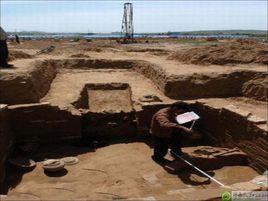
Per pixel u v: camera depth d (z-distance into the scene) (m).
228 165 8.62
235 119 9.16
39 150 9.96
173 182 7.64
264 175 5.68
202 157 8.45
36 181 7.83
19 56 17.27
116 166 8.62
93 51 25.34
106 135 11.14
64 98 11.98
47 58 18.16
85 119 11.09
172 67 14.38
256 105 11.35
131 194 7.10
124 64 17.56
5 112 9.00
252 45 17.34
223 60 15.35
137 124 11.02
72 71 16.52
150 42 47.16
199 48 17.05
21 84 10.91
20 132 10.05
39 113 10.20
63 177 8.05
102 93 13.66
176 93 12.38
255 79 12.42
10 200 5.34
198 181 7.64
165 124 8.16
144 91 13.13
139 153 9.59
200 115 11.04
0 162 7.83
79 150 9.98
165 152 8.80
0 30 12.35
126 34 50.84
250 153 8.48
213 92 12.49
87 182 7.75
